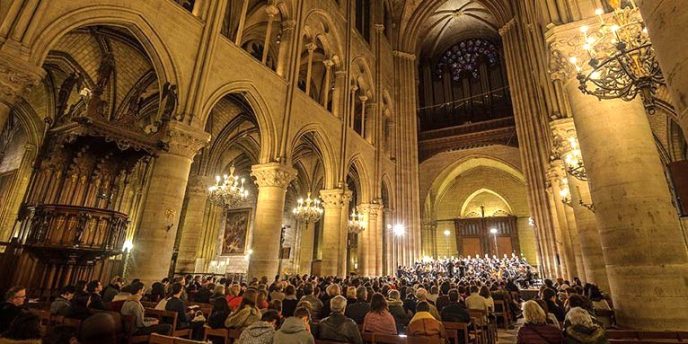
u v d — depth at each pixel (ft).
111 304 20.02
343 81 67.00
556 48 25.48
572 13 25.79
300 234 93.71
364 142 74.08
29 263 28.22
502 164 99.86
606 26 19.75
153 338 13.50
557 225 67.00
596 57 20.12
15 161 58.29
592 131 22.35
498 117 109.91
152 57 33.60
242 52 43.06
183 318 20.54
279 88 48.88
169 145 32.96
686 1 8.38
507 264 86.02
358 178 76.18
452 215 117.70
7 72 22.70
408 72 100.78
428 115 119.85
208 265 87.25
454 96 119.65
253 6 61.16
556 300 30.89
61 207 29.22
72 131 32.45
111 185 37.32
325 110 60.23
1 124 22.36
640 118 21.56
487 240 110.32
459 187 119.24
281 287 33.14
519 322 42.70
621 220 19.75
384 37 94.89
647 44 16.65
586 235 33.32
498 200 114.52
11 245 28.12
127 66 48.42
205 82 36.50
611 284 20.07
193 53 36.60
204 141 35.24
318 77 81.10
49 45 25.34
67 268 30.19
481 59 120.37
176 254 69.92
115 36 42.47
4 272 27.27
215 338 18.69
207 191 62.90
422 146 107.86
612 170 20.77
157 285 26.27
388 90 92.02
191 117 34.45
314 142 60.59
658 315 17.56
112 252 31.58
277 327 18.76
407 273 75.97
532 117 76.69
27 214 32.53
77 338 8.10
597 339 11.78
